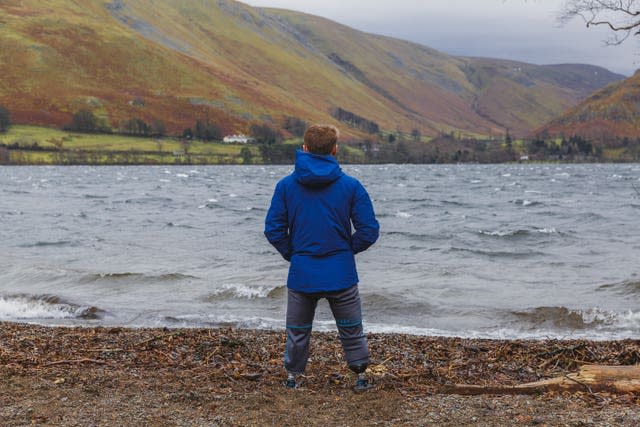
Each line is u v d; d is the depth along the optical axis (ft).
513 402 18.21
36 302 43.62
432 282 51.70
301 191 18.12
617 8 39.52
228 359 25.34
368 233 18.02
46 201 157.17
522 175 393.09
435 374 22.82
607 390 19.31
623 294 45.73
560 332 36.14
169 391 19.34
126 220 108.99
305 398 18.52
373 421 16.51
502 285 50.14
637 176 355.56
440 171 491.72
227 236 85.51
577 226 101.19
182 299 45.19
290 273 18.37
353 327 18.80
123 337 30.17
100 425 16.05
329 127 18.37
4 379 20.59
